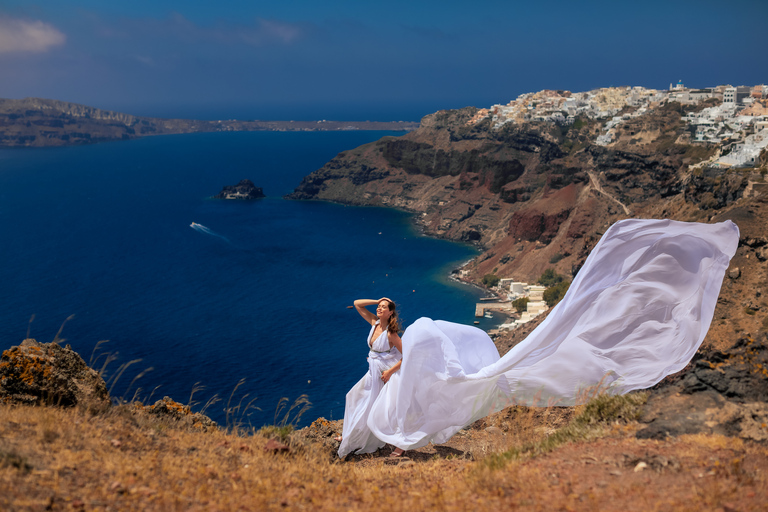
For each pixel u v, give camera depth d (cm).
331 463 833
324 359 12862
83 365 813
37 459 532
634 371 870
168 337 14450
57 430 627
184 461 630
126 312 16575
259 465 666
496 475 595
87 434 644
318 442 923
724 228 875
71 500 464
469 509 497
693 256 884
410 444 849
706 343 4603
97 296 18275
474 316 15612
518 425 895
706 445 582
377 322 923
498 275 19562
